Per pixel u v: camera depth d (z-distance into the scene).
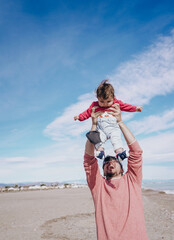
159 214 7.97
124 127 2.12
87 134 2.13
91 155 2.18
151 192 23.00
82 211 8.82
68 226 6.19
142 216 1.91
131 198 1.96
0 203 12.60
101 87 2.83
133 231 1.80
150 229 5.72
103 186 2.12
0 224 6.47
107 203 1.99
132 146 2.04
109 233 1.85
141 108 3.17
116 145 2.48
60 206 10.62
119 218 1.88
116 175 2.20
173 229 5.67
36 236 5.17
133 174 2.06
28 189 37.31
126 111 3.22
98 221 1.97
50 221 6.88
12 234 5.34
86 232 5.54
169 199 14.13
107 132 2.61
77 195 19.27
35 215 7.95
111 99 2.85
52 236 5.18
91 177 2.18
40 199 15.02
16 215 7.97
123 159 2.17
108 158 2.29
